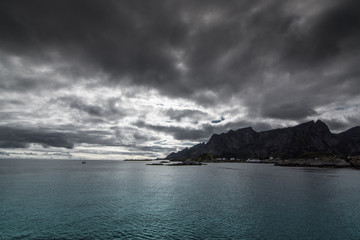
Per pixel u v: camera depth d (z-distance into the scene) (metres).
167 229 31.39
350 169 179.88
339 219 35.59
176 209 42.00
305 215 37.91
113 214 38.56
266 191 63.03
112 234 29.59
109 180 92.75
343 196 54.69
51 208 42.44
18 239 27.88
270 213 39.03
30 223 33.66
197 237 28.64
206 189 67.50
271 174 129.88
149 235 29.31
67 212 39.69
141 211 40.56
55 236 28.88
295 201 49.09
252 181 90.19
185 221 34.78
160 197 53.91
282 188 68.94
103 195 56.12
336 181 88.38
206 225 33.03
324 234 29.55
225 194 58.31
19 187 69.75
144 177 108.75
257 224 33.25
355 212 39.69
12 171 144.50
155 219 35.84
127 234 29.64
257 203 46.94
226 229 31.44
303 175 120.38
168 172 149.75
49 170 160.00
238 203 47.12
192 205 45.28
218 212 39.97
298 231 30.64
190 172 150.62
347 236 28.94
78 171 151.62
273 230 30.94
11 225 32.75
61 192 60.31
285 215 37.97
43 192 60.16
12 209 41.56
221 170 179.00
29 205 44.75
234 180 94.88
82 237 28.59
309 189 66.62
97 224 33.38
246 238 28.30
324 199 50.97
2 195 55.50
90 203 46.88
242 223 33.78
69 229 31.33
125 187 71.12
